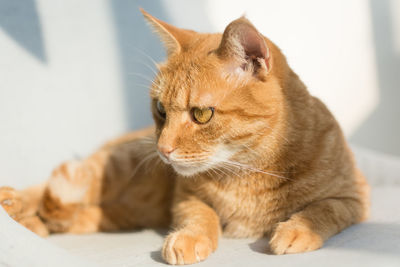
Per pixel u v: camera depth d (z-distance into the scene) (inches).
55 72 36.1
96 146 37.1
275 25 43.2
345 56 45.6
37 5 35.5
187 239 23.5
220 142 24.9
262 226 26.5
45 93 35.7
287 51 43.6
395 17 46.3
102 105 37.6
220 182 26.5
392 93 47.0
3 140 33.9
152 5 39.0
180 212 27.4
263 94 24.8
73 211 30.1
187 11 40.1
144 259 23.9
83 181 30.6
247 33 24.3
